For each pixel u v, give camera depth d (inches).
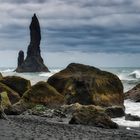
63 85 1722.4
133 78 4136.3
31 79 4010.8
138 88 2097.7
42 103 1542.8
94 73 1771.7
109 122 1115.3
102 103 1617.9
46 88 1584.6
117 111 1409.9
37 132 810.8
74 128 992.9
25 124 975.0
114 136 884.0
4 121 997.2
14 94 1631.4
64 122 1198.9
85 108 1156.5
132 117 1330.0
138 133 1007.6
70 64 1854.1
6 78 1764.3
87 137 816.3
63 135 807.7
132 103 1899.6
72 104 1480.1
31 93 1553.9
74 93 1632.6
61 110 1432.1
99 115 1135.0
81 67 1822.1
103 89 1667.1
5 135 709.9
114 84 1712.6
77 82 1669.5
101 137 840.3
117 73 4559.5
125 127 1155.9
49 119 1264.8
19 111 1403.8
